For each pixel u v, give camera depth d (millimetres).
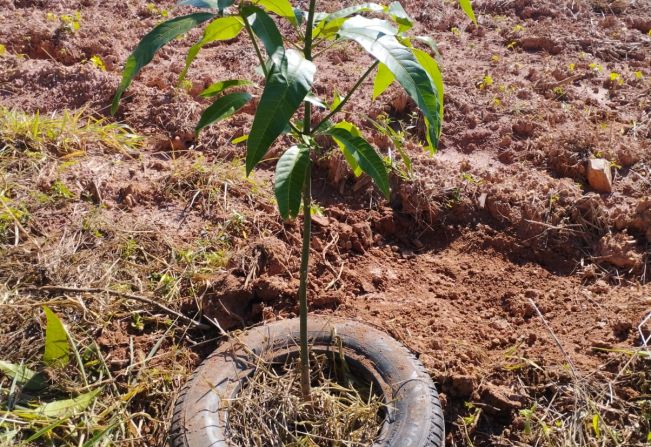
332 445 1500
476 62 3131
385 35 1144
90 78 2805
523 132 2635
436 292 2039
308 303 1912
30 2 3492
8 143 2395
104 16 3422
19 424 1506
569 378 1702
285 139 2502
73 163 2371
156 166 2426
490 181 2373
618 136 2521
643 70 3064
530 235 2197
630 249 2096
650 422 1577
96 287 1890
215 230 2145
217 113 1272
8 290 1841
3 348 1704
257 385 1568
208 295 1886
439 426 1448
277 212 2227
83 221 2111
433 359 1730
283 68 1053
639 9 3629
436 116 1107
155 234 2100
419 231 2285
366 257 2166
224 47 3227
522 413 1616
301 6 3502
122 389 1657
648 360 1718
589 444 1556
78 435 1523
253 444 1496
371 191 2350
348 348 1621
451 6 3650
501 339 1856
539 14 3580
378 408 1518
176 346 1762
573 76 2955
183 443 1418
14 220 2068
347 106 2670
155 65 3025
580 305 1969
